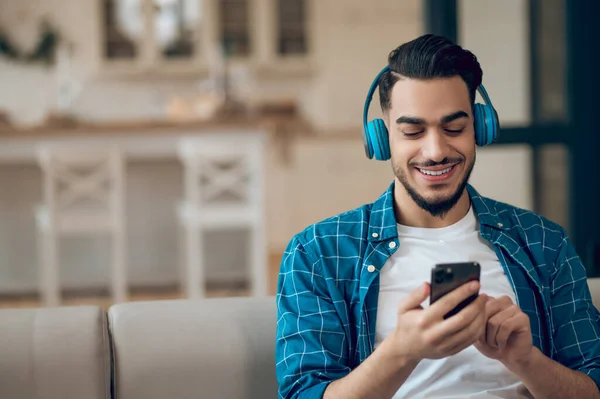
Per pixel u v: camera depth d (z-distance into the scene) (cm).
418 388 134
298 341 134
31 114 556
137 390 139
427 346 111
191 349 142
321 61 664
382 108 137
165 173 556
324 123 669
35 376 134
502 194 305
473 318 109
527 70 303
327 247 142
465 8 292
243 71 612
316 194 652
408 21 668
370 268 138
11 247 554
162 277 566
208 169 475
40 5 635
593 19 301
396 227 142
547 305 142
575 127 303
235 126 480
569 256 146
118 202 471
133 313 145
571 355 139
